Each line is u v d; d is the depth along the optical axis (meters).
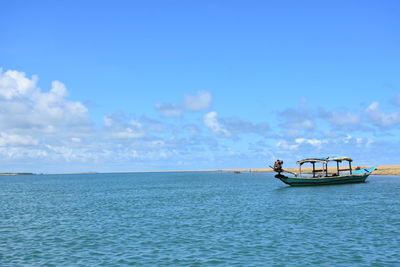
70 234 26.06
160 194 65.25
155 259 18.81
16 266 17.97
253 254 19.38
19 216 36.97
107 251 20.73
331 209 36.69
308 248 20.34
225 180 134.75
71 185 120.31
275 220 30.47
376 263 17.28
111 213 37.94
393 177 109.50
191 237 24.11
